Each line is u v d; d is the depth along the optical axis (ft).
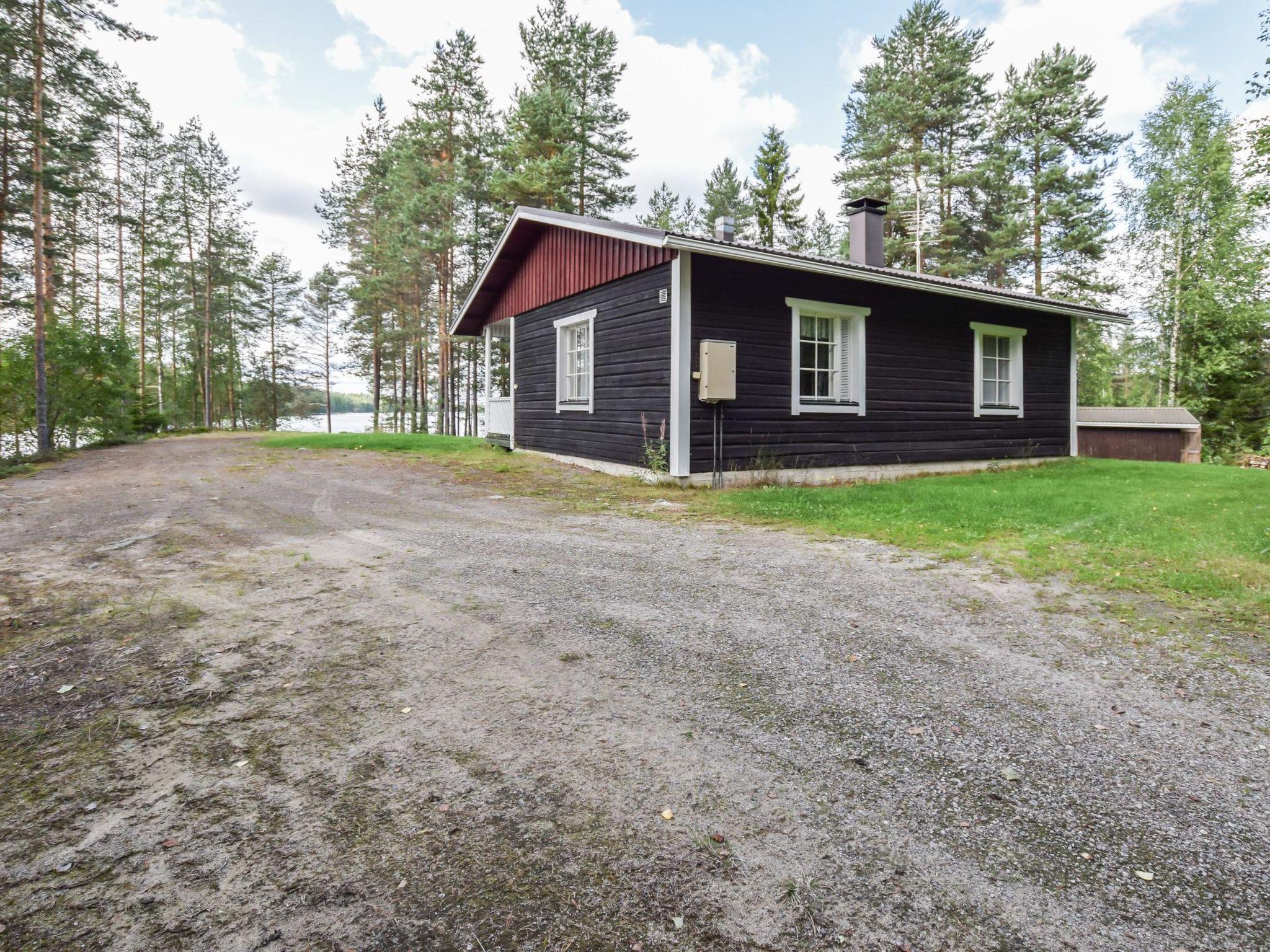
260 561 14.90
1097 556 14.71
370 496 24.66
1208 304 64.13
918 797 6.09
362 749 6.99
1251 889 4.89
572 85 78.43
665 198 118.42
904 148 79.25
